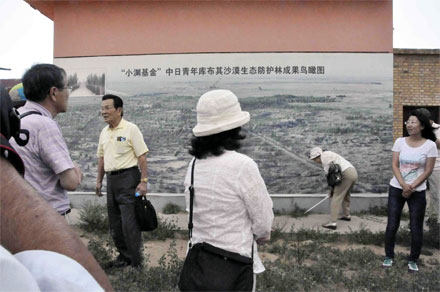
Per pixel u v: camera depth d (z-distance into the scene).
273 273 4.15
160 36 7.25
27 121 2.34
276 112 7.22
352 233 5.86
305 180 7.21
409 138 4.57
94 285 0.71
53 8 7.52
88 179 7.38
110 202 4.43
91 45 7.35
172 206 7.27
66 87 2.55
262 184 2.00
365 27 7.20
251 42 7.21
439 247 5.40
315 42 7.21
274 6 7.19
